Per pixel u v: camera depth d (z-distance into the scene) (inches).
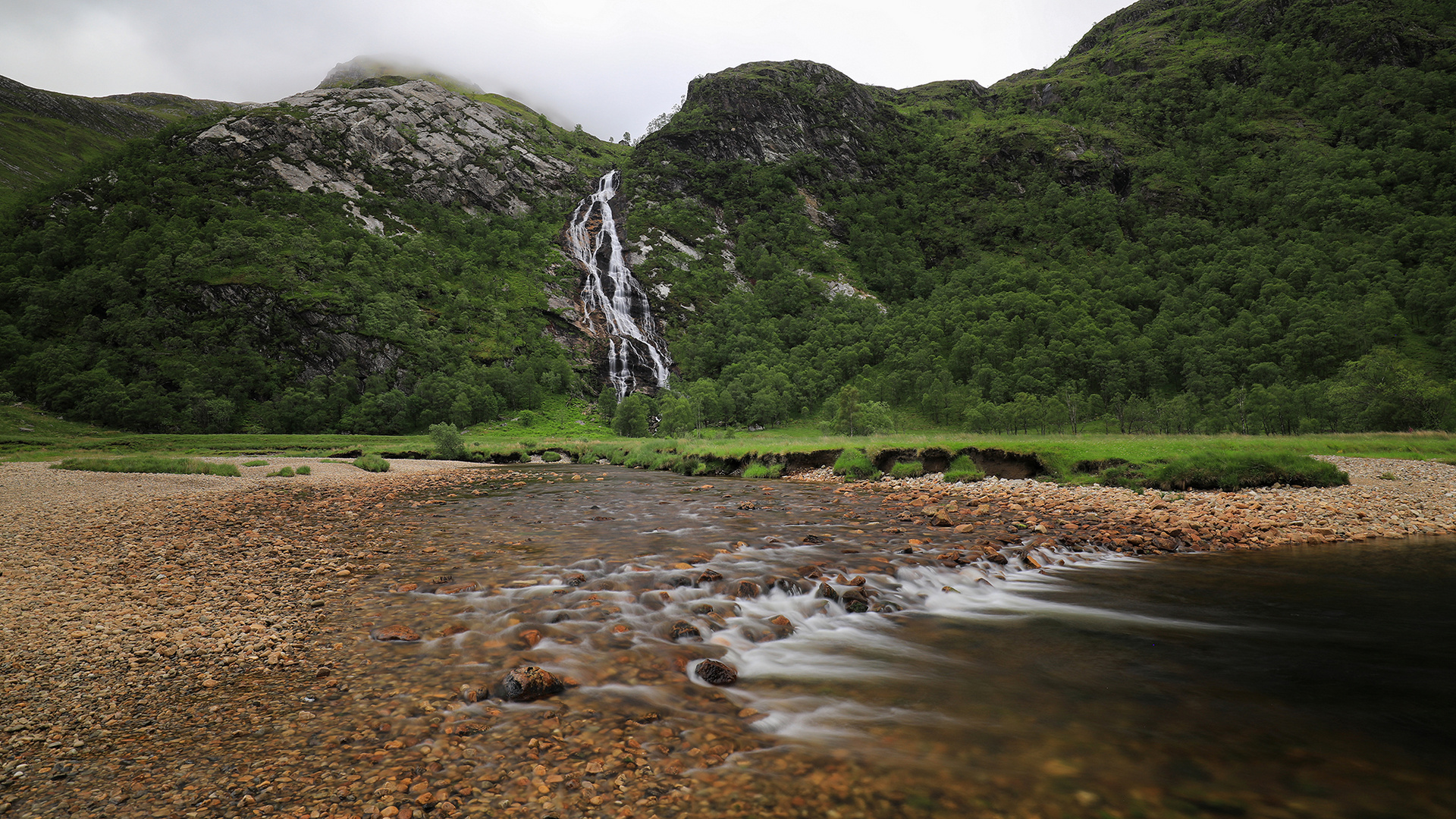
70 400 4549.7
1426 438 1520.7
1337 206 7701.8
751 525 635.5
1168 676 268.8
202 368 5172.2
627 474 1476.4
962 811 164.9
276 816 159.3
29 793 168.4
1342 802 170.1
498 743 199.6
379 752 193.2
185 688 243.0
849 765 190.1
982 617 358.9
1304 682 260.4
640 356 7091.5
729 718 222.4
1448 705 235.8
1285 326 5787.4
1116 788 177.6
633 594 371.6
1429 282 5575.8
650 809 165.6
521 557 478.9
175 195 7239.2
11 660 269.0
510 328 6879.9
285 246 6668.3
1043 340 6259.8
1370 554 530.9
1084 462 975.6
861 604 367.9
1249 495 797.9
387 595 375.2
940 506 763.4
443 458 2746.1
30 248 6378.0
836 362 6555.1
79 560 473.7
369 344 5753.0
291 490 1058.1
